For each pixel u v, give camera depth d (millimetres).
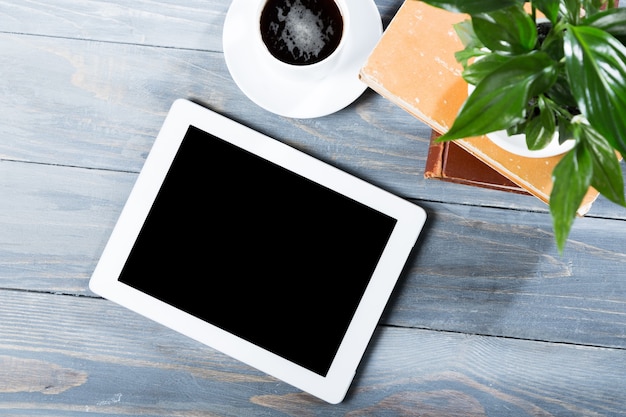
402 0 739
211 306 744
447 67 604
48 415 776
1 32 767
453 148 677
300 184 741
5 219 775
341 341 735
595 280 751
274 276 742
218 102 763
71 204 773
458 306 759
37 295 777
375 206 735
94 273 748
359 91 719
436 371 764
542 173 597
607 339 754
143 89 766
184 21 759
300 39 677
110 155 771
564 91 421
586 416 757
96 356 776
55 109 770
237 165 745
